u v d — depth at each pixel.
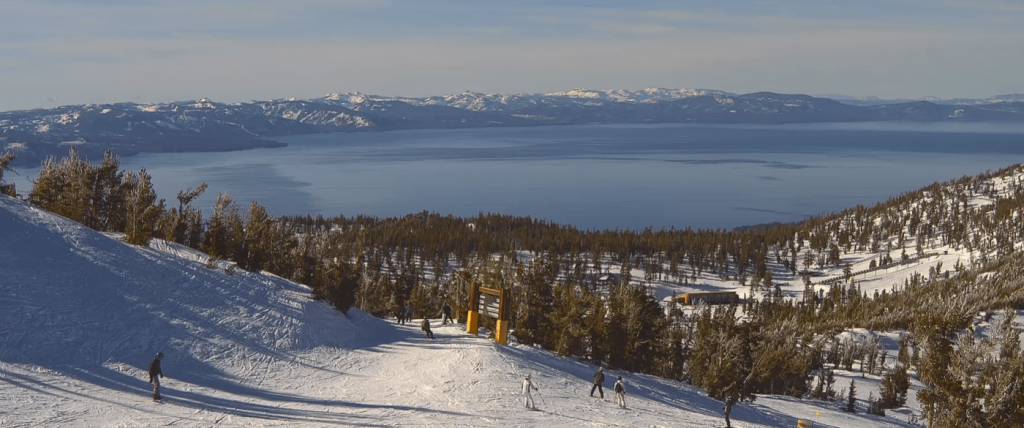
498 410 36.88
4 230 52.44
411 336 58.53
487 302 59.41
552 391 44.06
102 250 55.41
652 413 41.88
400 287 100.12
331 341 52.97
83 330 42.12
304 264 79.44
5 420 28.45
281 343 49.38
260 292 59.12
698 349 67.81
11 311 41.59
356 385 41.91
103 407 31.73
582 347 69.69
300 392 39.22
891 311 183.25
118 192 78.06
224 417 31.78
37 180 74.69
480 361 48.34
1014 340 45.72
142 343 42.78
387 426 31.95
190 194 78.81
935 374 46.75
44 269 48.62
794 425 56.75
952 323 47.50
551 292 71.12
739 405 60.69
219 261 65.69
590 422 36.12
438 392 40.38
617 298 72.88
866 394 115.81
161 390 36.03
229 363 43.41
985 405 45.72
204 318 49.69
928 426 49.16
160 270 55.97
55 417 29.50
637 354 71.12
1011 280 192.50
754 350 64.56
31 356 37.12
